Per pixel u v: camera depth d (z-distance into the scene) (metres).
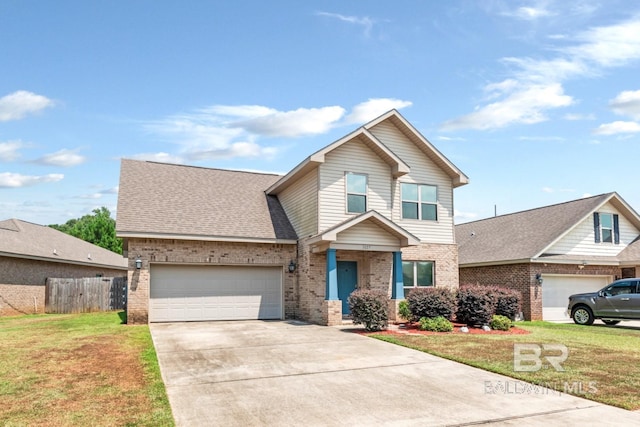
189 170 22.17
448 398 7.37
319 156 17.59
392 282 18.12
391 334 13.93
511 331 15.35
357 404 7.04
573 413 6.65
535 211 26.39
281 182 20.14
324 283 18.02
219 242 18.17
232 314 18.27
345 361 10.02
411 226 19.77
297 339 12.98
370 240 17.25
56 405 6.71
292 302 18.97
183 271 17.86
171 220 17.84
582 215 22.59
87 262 29.86
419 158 20.41
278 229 19.41
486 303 15.86
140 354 10.39
